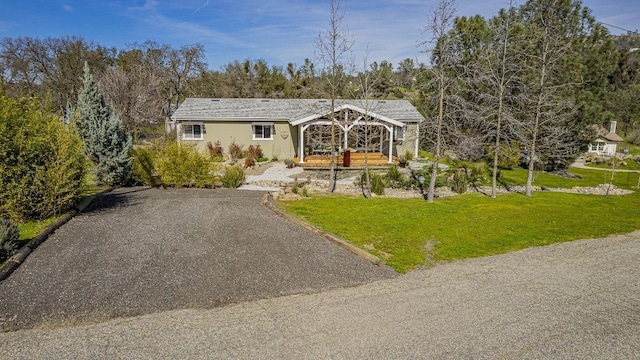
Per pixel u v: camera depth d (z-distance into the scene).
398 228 10.78
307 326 5.64
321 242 9.27
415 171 20.20
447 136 17.30
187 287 6.75
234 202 12.78
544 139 16.53
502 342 5.34
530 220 12.09
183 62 42.28
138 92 31.17
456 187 17.06
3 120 9.25
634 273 7.98
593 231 10.99
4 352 4.84
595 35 19.38
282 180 17.97
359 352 5.02
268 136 24.36
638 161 33.03
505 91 15.88
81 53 41.00
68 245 8.36
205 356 4.88
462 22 21.61
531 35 18.20
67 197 10.02
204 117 23.47
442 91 13.91
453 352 5.07
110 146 14.70
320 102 25.69
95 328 5.45
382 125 22.02
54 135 10.12
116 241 8.71
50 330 5.36
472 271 7.91
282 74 43.06
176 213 11.16
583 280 7.57
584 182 21.72
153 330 5.45
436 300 6.57
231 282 7.02
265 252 8.47
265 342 5.21
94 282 6.77
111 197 13.00
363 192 16.22
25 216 9.47
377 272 7.71
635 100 41.00
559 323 5.90
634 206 14.97
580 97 19.23
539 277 7.66
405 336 5.42
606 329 5.77
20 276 6.84
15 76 38.81
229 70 43.91
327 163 21.45
